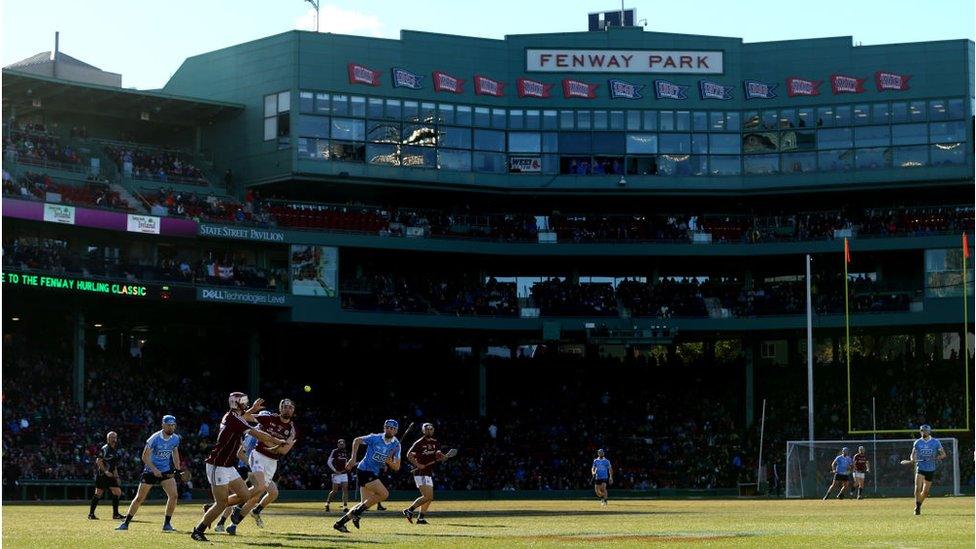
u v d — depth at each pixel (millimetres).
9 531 23688
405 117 73812
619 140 75875
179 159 72688
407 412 73500
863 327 74562
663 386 77062
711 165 76000
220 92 74375
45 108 70438
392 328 73438
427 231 73562
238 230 68125
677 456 69750
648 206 78500
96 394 64250
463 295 74812
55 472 54781
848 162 75062
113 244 67438
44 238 64375
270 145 72250
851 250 73688
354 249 73000
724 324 74312
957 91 74500
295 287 69750
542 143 75688
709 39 76625
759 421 74188
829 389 74688
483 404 75688
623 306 75250
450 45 75062
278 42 72625
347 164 72312
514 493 64375
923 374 73438
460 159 74625
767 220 76625
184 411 66625
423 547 19094
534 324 74250
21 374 62375
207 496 58562
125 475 56625
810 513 34000
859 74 75438
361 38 73375
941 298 72062
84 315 64688
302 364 75688
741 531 23812
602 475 45625
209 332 72500
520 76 75938
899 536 21672
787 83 76000
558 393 76750
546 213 78562
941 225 73000
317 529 24922
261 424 22797
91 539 20812
